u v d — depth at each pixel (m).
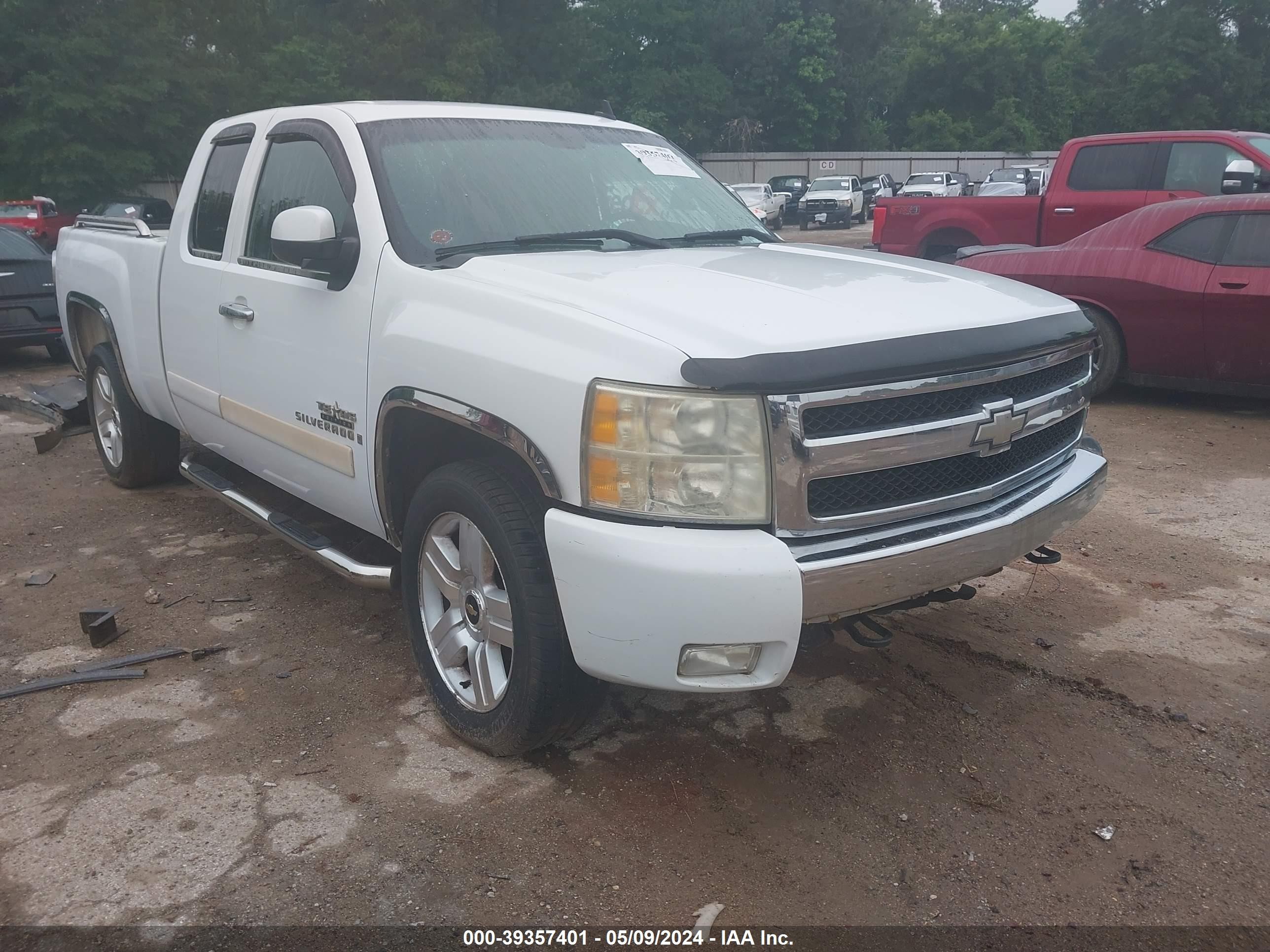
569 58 41.88
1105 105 56.06
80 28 26.08
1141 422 6.97
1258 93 53.66
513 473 2.70
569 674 2.61
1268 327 6.53
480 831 2.57
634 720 3.13
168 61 26.97
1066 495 2.89
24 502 5.39
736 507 2.29
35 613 3.95
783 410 2.26
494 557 2.71
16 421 7.41
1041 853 2.50
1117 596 4.07
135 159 26.34
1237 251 6.67
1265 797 2.73
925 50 58.12
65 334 5.79
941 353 2.45
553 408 2.41
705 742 3.00
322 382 3.32
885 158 46.97
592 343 2.39
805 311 2.49
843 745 2.98
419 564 3.04
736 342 2.28
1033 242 10.47
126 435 5.27
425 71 35.91
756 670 2.37
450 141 3.51
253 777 2.82
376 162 3.29
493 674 2.82
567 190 3.58
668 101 49.56
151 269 4.57
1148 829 2.60
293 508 4.77
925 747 2.97
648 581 2.27
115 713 3.18
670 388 2.25
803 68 51.28
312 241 3.10
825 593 2.33
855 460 2.37
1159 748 2.97
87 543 4.74
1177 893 2.36
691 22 50.50
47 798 2.72
